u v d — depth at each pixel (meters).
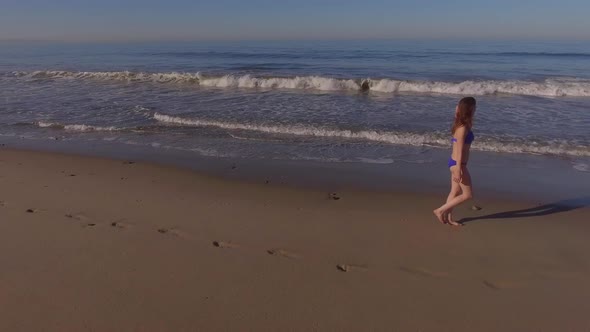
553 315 2.93
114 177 6.21
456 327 2.79
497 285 3.33
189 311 2.91
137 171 6.56
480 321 2.86
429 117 10.16
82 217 4.56
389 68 22.73
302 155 7.52
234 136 8.80
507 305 3.05
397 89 14.66
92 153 7.63
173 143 8.34
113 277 3.32
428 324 2.82
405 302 3.07
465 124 4.14
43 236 4.05
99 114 10.87
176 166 6.85
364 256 3.79
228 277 3.37
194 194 5.50
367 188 5.81
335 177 6.30
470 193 4.30
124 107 11.69
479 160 7.13
